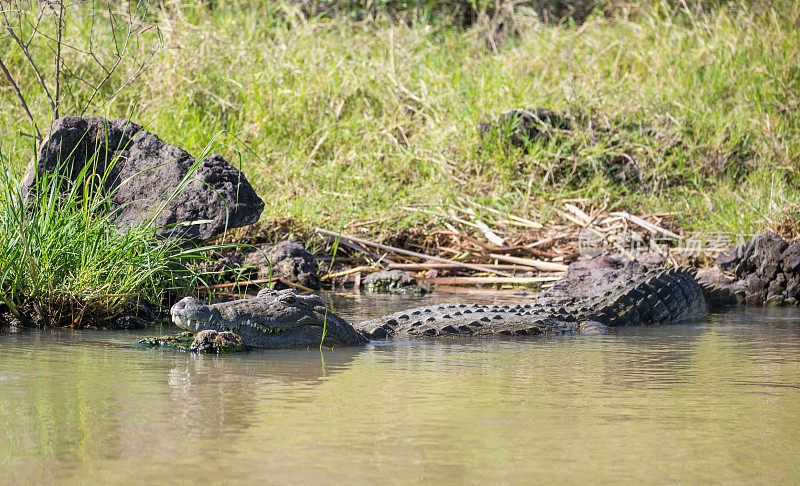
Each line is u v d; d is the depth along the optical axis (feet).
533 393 30.91
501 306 53.11
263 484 20.01
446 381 33.22
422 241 80.69
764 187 88.94
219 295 56.85
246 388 31.17
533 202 87.40
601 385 32.68
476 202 85.66
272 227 75.46
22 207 45.50
